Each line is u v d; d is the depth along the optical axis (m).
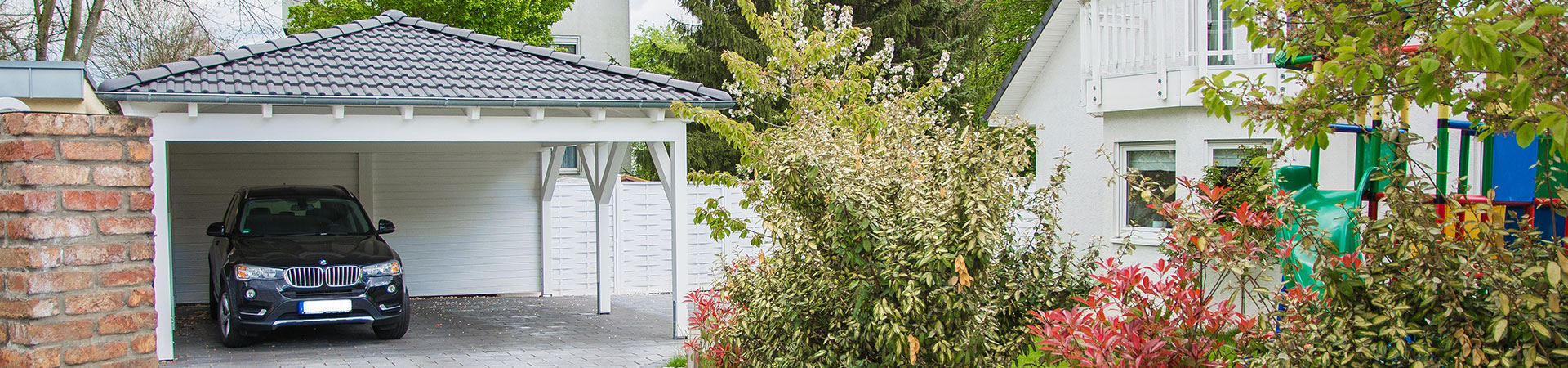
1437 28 3.90
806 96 12.05
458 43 12.19
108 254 3.92
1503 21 3.04
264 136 9.43
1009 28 30.75
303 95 9.09
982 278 5.76
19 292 3.75
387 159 15.67
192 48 28.78
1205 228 4.64
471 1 23.25
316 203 12.17
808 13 24.36
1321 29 4.21
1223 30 10.36
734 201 16.95
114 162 3.98
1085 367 4.55
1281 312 4.66
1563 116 2.88
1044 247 6.50
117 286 3.96
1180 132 9.73
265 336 11.25
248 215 11.70
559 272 16.42
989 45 30.78
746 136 10.05
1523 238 3.83
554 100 9.81
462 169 16.05
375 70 10.42
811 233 5.86
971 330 5.55
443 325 12.42
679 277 10.92
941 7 26.61
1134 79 10.08
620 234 16.59
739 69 12.70
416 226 15.84
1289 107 4.52
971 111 6.79
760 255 6.79
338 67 10.45
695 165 24.95
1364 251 4.11
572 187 16.47
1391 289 4.05
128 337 3.99
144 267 4.04
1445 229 4.65
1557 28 3.33
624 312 14.02
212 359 9.69
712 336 7.68
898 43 25.83
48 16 21.36
